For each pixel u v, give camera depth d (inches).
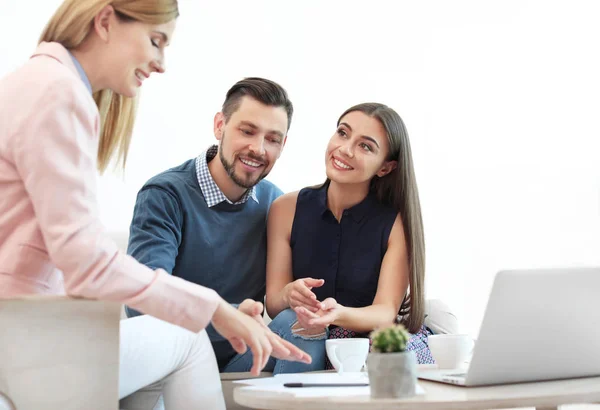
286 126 79.0
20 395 44.0
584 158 126.3
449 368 58.0
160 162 117.7
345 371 56.6
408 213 81.0
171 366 52.3
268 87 77.7
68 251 43.5
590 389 43.8
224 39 123.0
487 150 127.9
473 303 124.8
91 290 43.9
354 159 78.5
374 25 128.0
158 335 51.6
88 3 50.2
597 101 127.0
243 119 76.6
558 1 128.9
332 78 126.2
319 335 70.9
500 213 126.7
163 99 119.0
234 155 77.2
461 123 128.2
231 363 74.9
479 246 126.2
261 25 124.6
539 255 125.5
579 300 47.1
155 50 52.5
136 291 44.5
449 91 128.6
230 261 79.7
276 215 82.8
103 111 58.3
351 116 80.2
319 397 42.6
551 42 128.7
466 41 129.3
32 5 115.4
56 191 43.9
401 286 79.4
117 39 51.3
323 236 81.4
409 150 81.5
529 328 46.3
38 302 44.1
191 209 77.7
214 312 46.3
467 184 127.3
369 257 80.6
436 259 125.7
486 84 128.8
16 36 114.6
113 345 45.2
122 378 49.8
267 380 52.4
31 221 46.8
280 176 122.6
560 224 125.6
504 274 44.7
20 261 46.5
